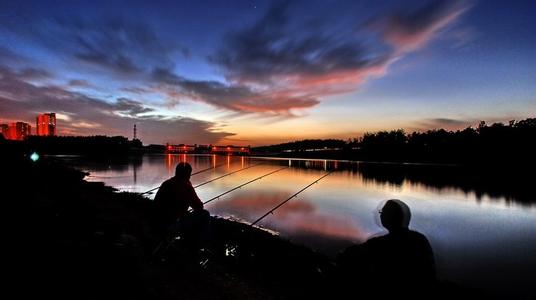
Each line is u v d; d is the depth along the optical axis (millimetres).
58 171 26094
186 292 3986
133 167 71750
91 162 86125
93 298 3242
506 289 9867
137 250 5004
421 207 28234
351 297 2576
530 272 11500
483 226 20578
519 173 57250
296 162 99562
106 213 9320
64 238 5078
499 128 80750
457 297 6902
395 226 2537
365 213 23000
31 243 4609
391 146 114125
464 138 89688
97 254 4492
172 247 5352
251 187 43031
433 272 2457
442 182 49594
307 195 34312
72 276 3664
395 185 45344
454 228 19938
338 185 45625
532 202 30766
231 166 83062
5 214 6457
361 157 116312
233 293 4469
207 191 37656
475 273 11375
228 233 10180
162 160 114688
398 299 2369
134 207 12820
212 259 5918
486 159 71938
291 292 5320
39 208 7719
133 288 3654
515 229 19594
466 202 30938
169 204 4781
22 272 3574
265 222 18672
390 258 2453
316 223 18891
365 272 2525
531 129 73562
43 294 3156
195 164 86312
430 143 100688
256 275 6004
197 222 5082
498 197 34375
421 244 2492
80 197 12188
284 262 7395
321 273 6512
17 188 11000
